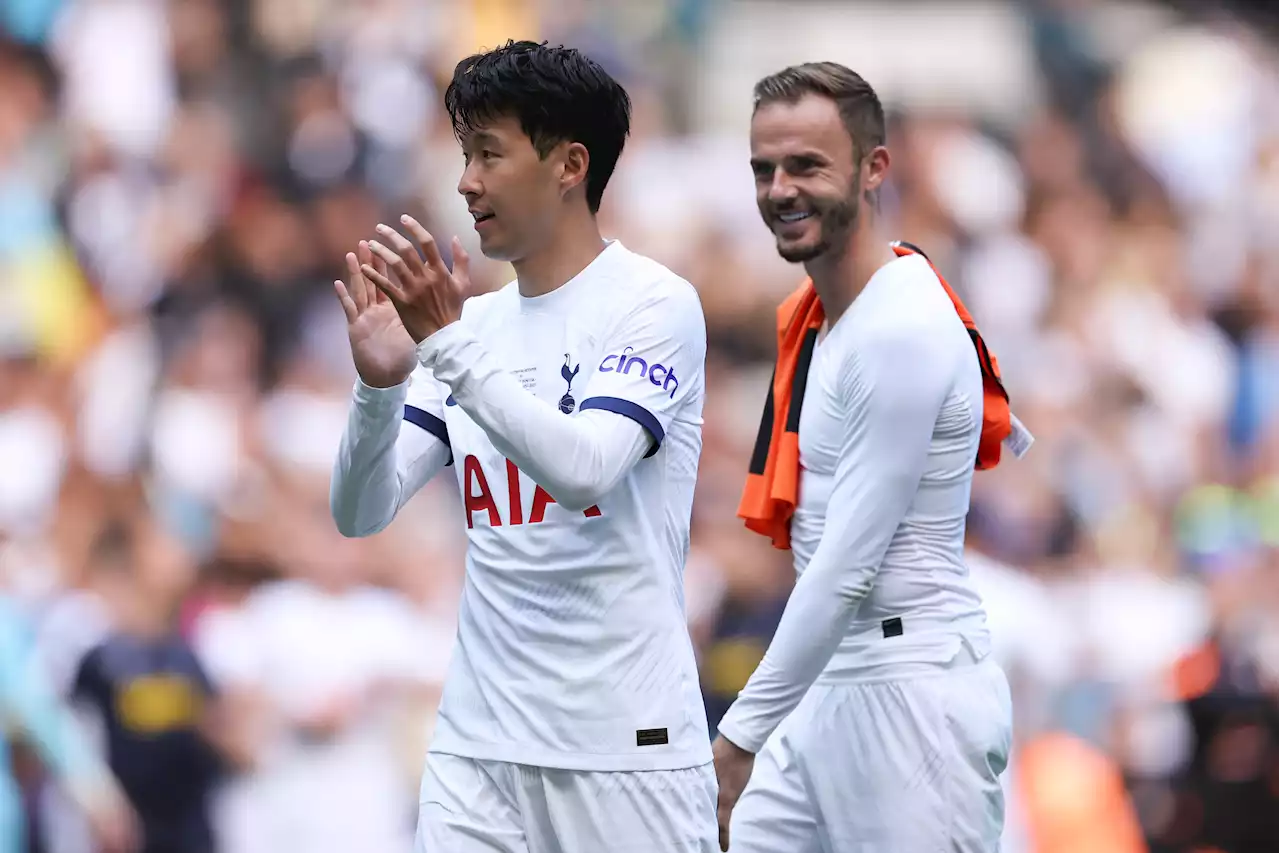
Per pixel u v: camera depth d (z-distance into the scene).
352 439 11.81
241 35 35.25
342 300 11.62
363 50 35.66
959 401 12.94
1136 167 40.59
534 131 11.52
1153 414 37.22
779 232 13.02
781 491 13.45
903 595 13.03
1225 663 29.16
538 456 10.86
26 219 32.31
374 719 25.70
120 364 30.02
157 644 24.58
